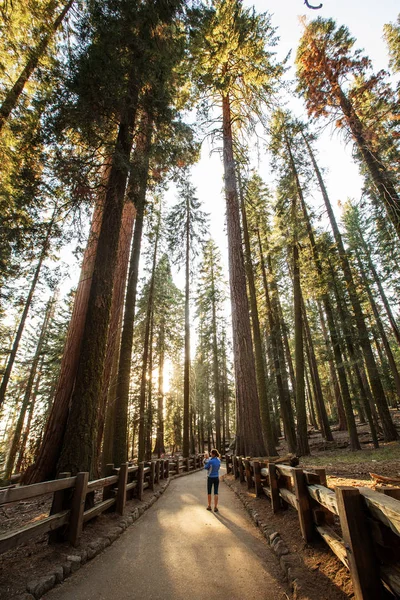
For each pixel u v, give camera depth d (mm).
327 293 14430
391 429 13812
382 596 1941
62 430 6914
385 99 9320
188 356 19406
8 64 8570
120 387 11086
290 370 21453
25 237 6621
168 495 8742
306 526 3537
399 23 10266
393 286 14609
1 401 14609
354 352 13766
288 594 2828
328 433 17781
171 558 3799
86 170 6301
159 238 20203
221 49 10812
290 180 15484
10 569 3166
